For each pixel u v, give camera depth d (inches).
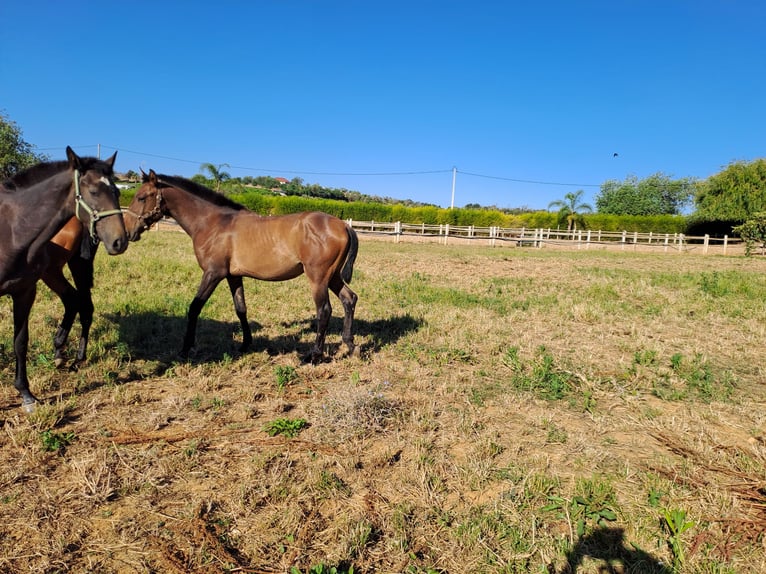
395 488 127.6
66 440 143.6
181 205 220.2
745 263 842.8
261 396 185.9
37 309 279.7
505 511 118.0
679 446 153.1
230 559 100.0
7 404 168.6
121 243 158.1
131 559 100.0
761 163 1387.8
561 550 105.2
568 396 195.5
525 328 305.1
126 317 274.7
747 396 201.6
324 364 223.9
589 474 137.1
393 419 165.3
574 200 1481.3
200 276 420.2
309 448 146.1
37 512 111.9
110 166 160.1
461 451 147.9
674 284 493.4
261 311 316.5
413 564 100.8
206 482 127.2
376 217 1697.8
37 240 153.7
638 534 111.0
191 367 211.9
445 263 668.1
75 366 202.2
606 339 285.7
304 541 106.3
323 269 215.3
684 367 233.6
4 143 1074.7
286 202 1614.2
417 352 242.5
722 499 123.1
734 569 101.0
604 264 748.0
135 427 155.3
